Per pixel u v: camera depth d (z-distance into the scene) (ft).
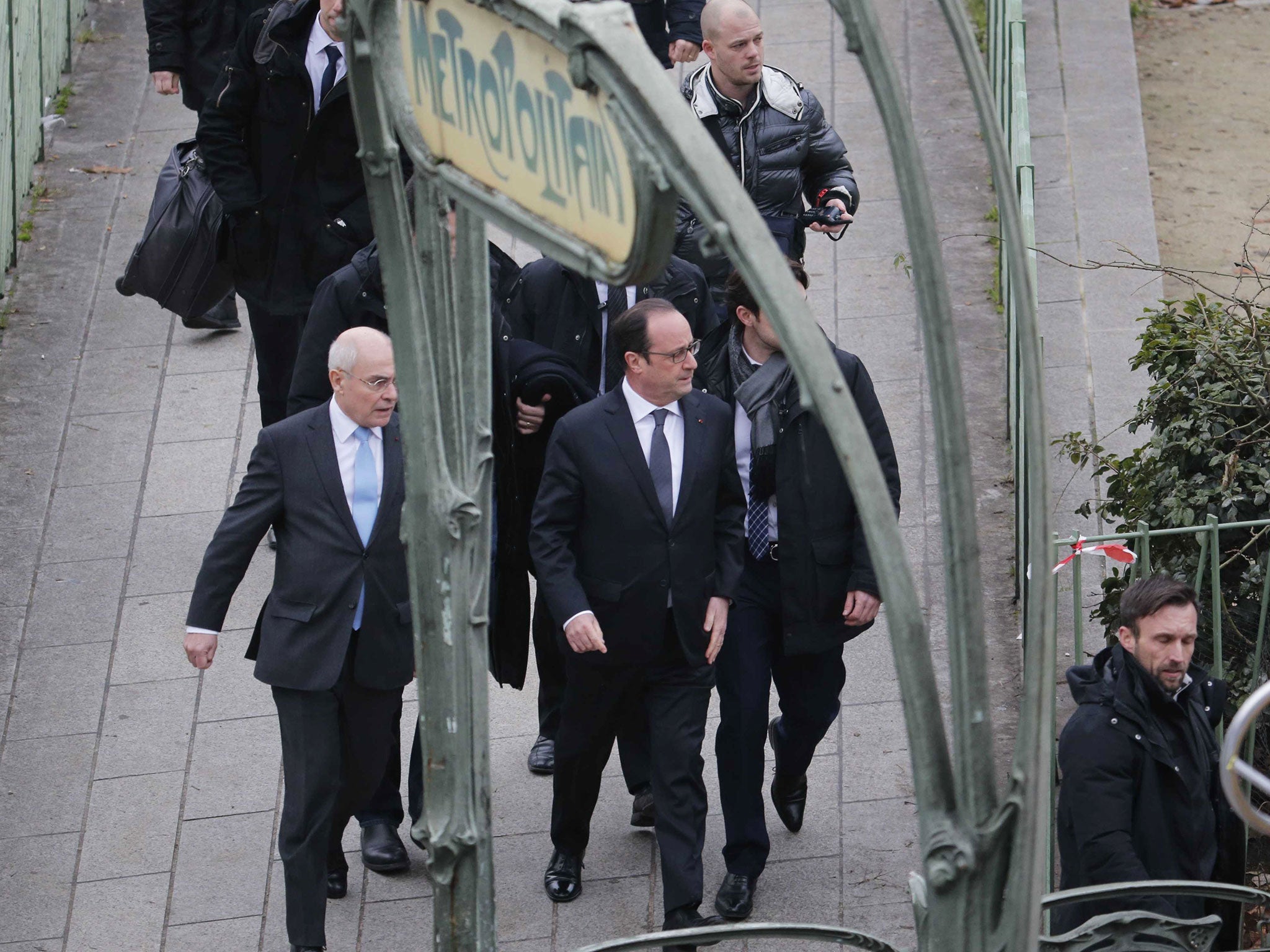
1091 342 53.57
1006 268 53.47
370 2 17.99
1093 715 29.40
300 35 43.75
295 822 33.73
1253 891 27.27
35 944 36.45
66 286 59.31
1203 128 70.13
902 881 36.78
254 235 45.29
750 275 13.76
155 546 48.39
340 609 33.27
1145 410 39.47
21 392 54.39
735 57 41.91
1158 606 28.81
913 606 14.38
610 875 37.50
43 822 39.63
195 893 37.70
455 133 17.40
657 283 37.01
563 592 33.01
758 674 34.91
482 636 20.47
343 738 34.42
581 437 33.17
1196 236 62.69
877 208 60.64
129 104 69.72
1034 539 15.37
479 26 16.40
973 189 61.31
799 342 13.69
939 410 15.28
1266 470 37.24
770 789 39.73
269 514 33.60
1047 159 62.69
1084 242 58.13
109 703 43.11
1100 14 71.15
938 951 15.71
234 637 45.19
